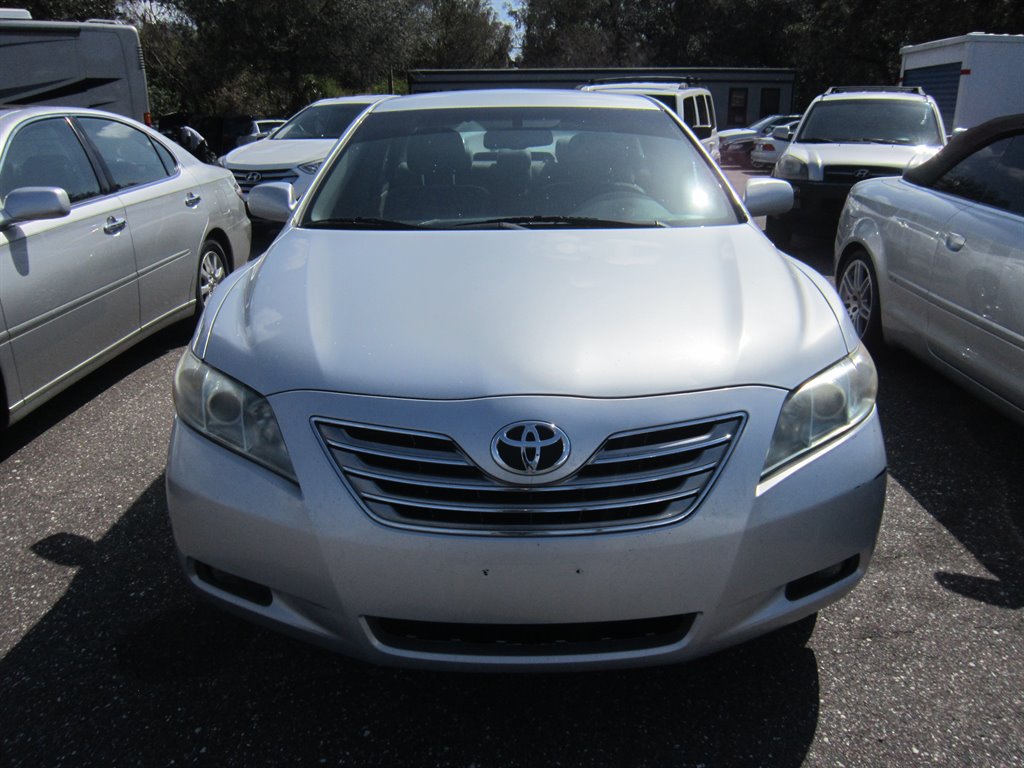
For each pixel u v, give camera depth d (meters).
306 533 2.07
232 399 2.24
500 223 3.18
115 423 4.40
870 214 5.15
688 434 2.10
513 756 2.22
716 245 2.91
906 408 4.55
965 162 4.43
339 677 2.52
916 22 28.08
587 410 2.06
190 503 2.22
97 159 4.73
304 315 2.43
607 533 2.02
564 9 51.53
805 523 2.14
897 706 2.38
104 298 4.48
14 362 3.81
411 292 2.53
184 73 29.09
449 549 2.01
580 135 3.66
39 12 19.41
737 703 2.40
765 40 40.81
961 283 4.00
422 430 2.05
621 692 2.45
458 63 49.19
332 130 10.65
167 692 2.45
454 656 2.09
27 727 2.30
